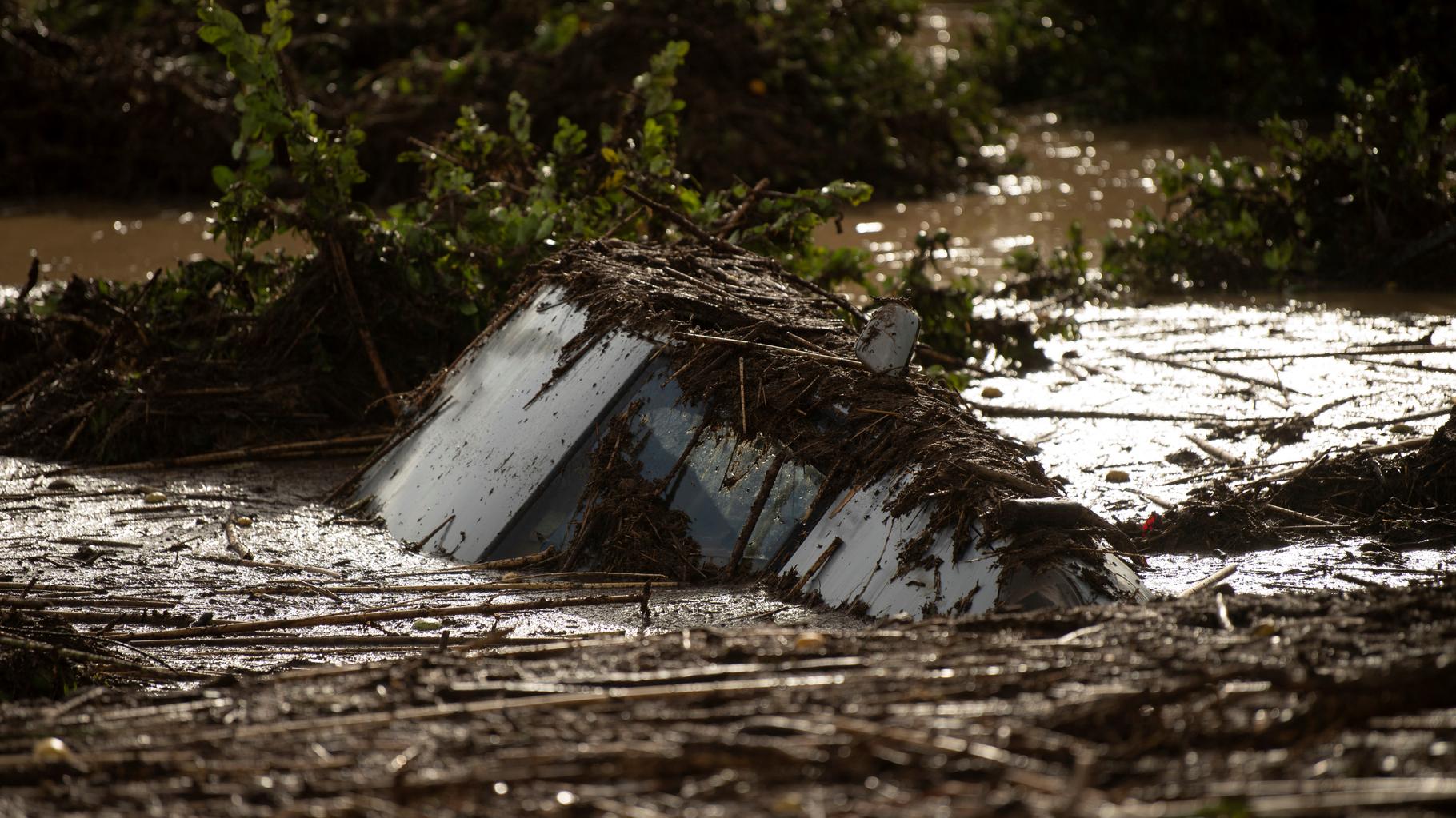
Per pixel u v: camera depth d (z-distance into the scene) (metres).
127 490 9.63
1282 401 10.77
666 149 14.02
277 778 3.90
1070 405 11.07
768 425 7.25
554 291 9.29
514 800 3.72
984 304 15.03
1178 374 11.84
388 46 24.58
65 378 11.23
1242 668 4.14
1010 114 28.89
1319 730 3.80
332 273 11.38
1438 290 15.41
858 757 3.75
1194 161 16.88
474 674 4.68
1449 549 7.84
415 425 9.44
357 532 8.56
